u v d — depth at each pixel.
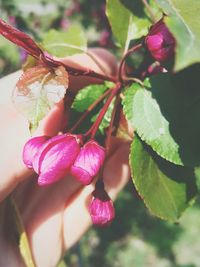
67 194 0.16
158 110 0.11
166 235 0.34
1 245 0.15
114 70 0.15
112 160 0.16
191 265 0.32
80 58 0.14
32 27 0.33
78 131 0.12
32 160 0.11
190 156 0.11
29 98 0.11
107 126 0.12
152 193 0.12
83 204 0.16
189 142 0.11
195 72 0.11
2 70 0.31
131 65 0.14
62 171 0.11
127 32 0.13
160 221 0.35
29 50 0.11
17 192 0.16
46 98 0.11
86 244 0.33
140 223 0.35
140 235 0.34
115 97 0.12
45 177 0.10
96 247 0.34
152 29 0.11
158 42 0.10
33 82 0.11
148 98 0.11
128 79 0.12
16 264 0.15
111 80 0.12
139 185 0.12
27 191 0.16
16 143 0.12
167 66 0.11
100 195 0.12
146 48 0.11
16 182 0.13
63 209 0.16
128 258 0.33
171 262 0.33
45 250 0.16
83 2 0.33
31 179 0.16
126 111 0.11
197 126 0.11
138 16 0.13
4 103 0.13
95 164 0.11
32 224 0.16
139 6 0.13
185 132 0.11
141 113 0.11
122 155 0.15
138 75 0.12
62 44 0.13
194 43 0.08
